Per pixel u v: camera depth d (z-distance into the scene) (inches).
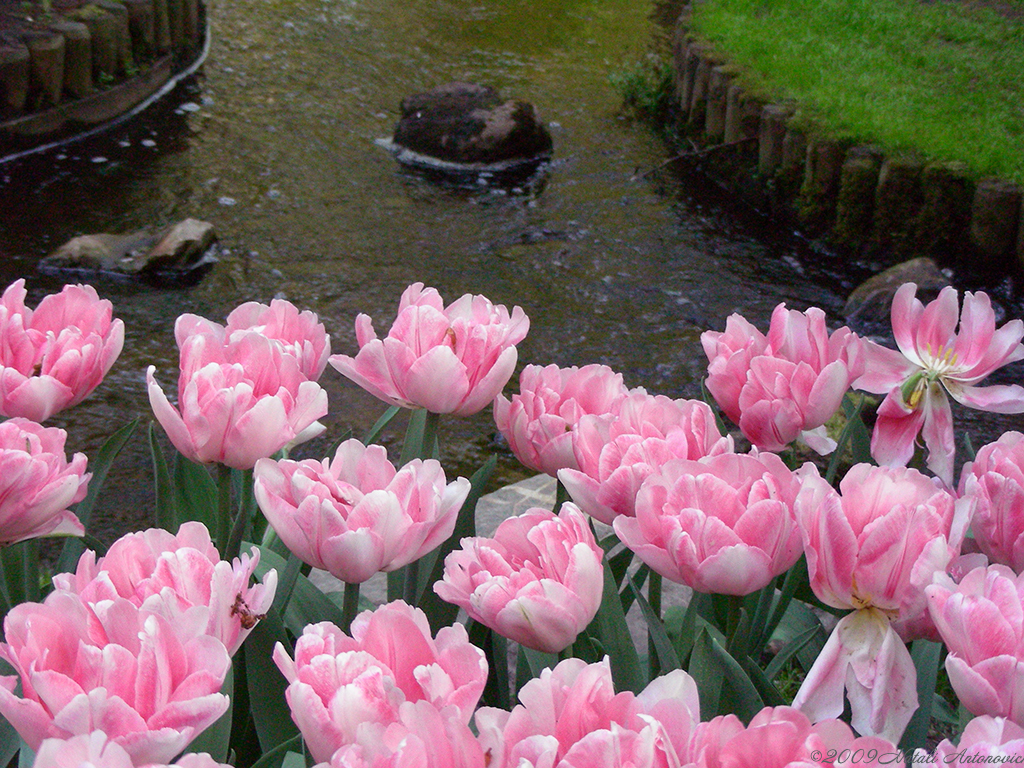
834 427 147.1
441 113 325.4
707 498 44.6
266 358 54.6
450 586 45.3
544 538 43.9
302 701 33.6
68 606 36.5
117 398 185.5
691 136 346.0
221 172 299.6
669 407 54.7
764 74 328.5
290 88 370.6
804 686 41.8
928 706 49.6
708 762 32.3
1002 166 264.7
